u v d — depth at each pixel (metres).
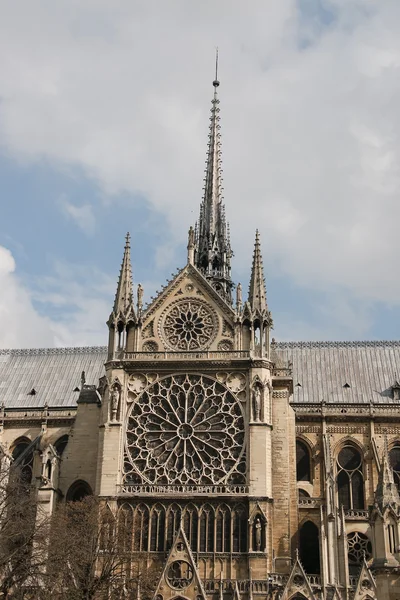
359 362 119.19
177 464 92.44
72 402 117.44
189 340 98.25
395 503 60.09
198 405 94.94
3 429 114.06
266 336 97.19
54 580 77.56
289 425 98.50
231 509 89.69
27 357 126.44
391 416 108.50
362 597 83.12
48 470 94.25
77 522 86.94
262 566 86.69
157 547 88.88
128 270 102.19
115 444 93.12
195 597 83.44
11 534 79.19
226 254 123.06
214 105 134.12
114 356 97.31
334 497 89.88
